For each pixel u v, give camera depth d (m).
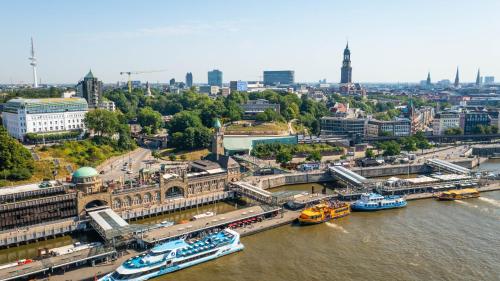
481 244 139.25
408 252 133.75
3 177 191.62
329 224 161.12
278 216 166.50
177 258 123.31
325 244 141.00
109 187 165.50
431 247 137.50
